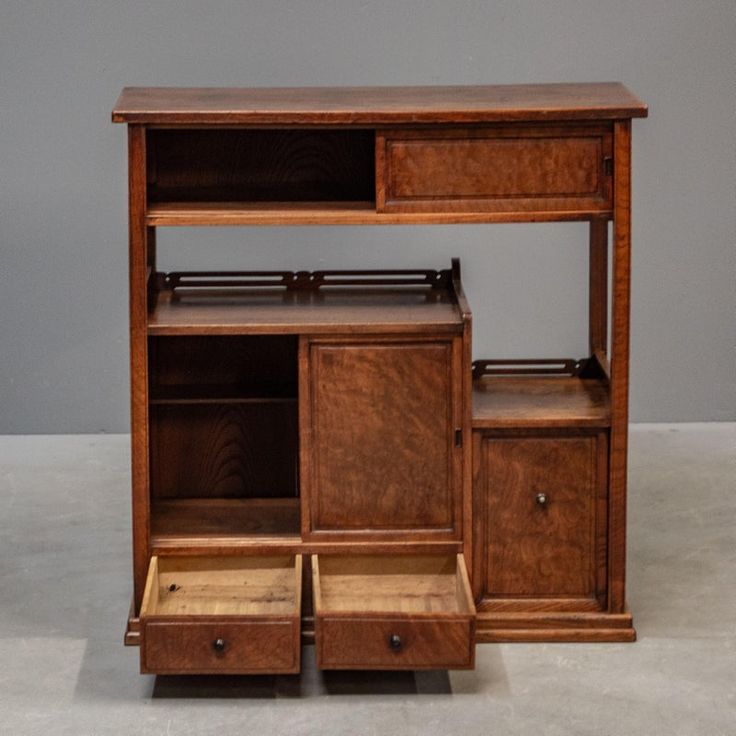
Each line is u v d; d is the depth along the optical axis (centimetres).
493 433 394
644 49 493
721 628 404
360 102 390
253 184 412
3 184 497
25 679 385
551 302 507
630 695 379
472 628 373
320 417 393
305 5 488
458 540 398
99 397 514
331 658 374
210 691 381
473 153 382
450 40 491
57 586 423
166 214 385
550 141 382
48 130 494
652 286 511
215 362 423
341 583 403
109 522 455
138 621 396
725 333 514
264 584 404
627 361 390
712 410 520
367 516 398
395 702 377
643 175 502
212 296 412
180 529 407
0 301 506
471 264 504
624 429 393
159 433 425
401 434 394
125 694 380
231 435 426
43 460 495
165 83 491
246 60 491
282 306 404
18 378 511
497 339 510
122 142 496
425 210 384
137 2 487
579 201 384
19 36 488
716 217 505
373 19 489
